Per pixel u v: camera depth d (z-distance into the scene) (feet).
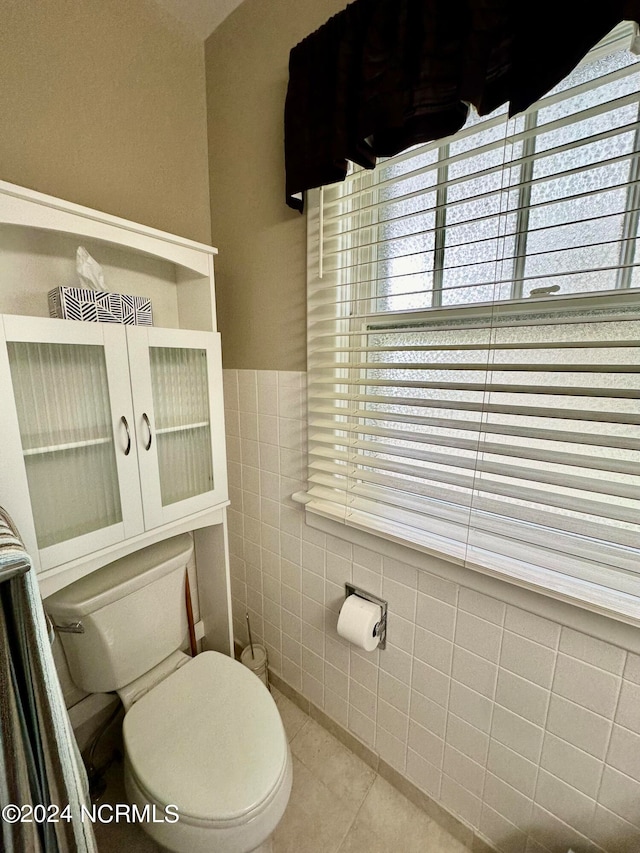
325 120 3.09
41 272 3.27
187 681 3.60
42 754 1.86
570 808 2.87
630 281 2.40
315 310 3.70
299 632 4.60
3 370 2.48
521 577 2.70
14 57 3.00
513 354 2.82
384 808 3.80
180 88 4.15
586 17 1.83
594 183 2.45
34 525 2.75
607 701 2.57
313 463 3.92
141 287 4.00
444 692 3.39
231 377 4.67
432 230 2.69
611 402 2.54
